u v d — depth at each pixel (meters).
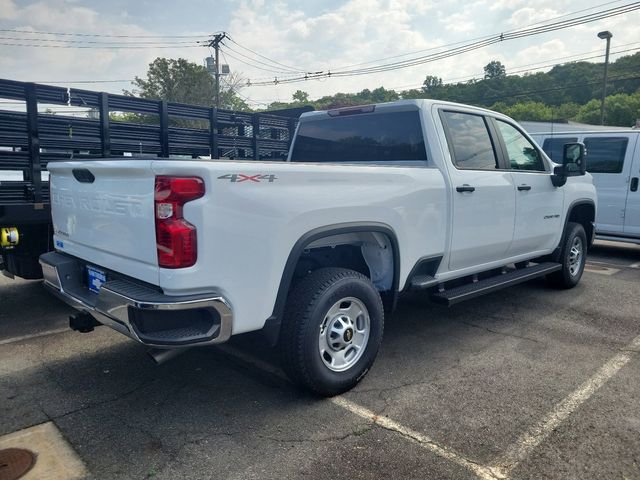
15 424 3.08
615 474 2.60
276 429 3.02
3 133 4.64
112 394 3.48
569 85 43.69
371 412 3.22
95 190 3.13
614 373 3.83
